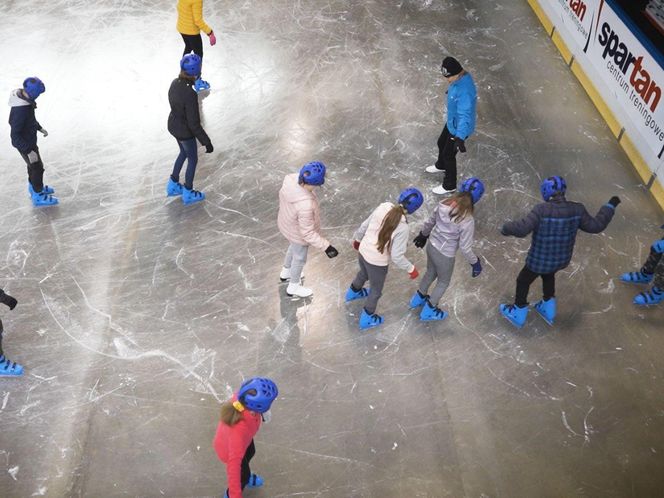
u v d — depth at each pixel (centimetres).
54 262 637
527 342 592
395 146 794
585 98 891
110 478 484
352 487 486
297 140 796
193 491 480
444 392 550
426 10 1048
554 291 609
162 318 594
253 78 891
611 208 542
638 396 555
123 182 727
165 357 563
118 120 809
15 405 524
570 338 597
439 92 883
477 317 610
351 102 859
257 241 670
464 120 653
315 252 661
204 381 547
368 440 515
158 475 488
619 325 610
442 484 491
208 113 827
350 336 588
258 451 504
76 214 687
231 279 631
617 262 667
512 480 496
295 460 500
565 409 543
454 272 648
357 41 973
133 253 650
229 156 768
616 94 823
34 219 678
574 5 922
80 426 514
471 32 1004
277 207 709
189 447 505
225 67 906
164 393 538
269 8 1035
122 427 514
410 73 914
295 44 959
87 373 548
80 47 929
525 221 523
